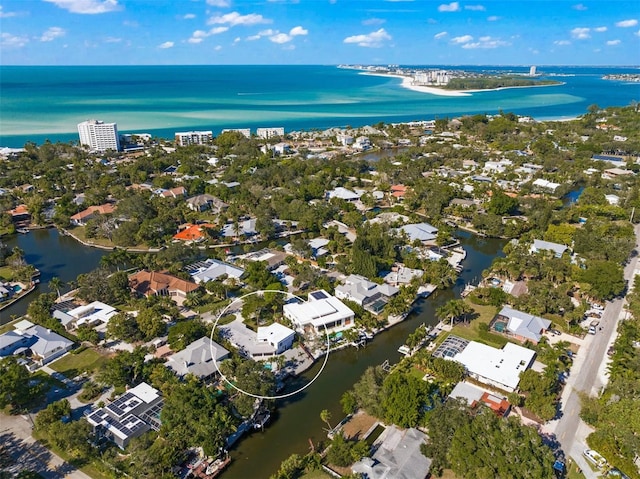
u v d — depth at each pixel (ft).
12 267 590.55
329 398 377.91
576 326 455.22
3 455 310.86
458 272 599.98
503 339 442.91
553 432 329.52
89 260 643.45
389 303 495.82
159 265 577.84
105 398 368.48
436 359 390.21
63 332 451.12
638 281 525.34
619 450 304.09
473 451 284.20
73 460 309.83
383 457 298.97
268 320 481.05
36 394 354.54
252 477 303.27
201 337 435.94
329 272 588.91
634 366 372.38
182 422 322.75
